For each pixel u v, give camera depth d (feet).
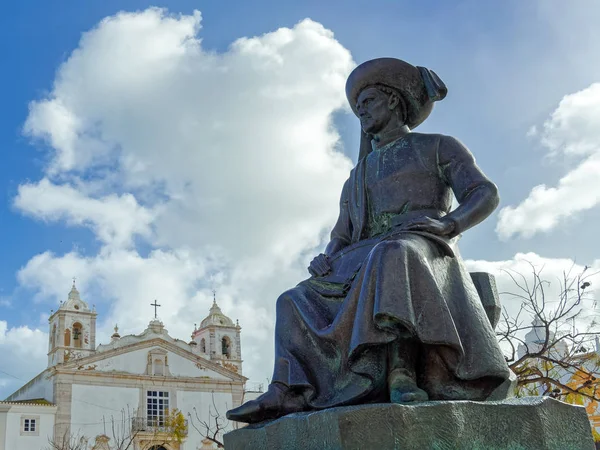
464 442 6.41
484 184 8.52
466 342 7.48
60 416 103.09
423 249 7.68
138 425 107.34
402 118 9.68
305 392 7.80
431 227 7.97
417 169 8.96
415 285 7.19
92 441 103.91
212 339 131.54
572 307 22.52
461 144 9.00
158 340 114.62
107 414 106.83
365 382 7.25
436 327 7.06
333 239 9.88
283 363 8.03
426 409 6.36
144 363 112.57
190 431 111.65
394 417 6.21
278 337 8.26
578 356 22.90
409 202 8.90
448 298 7.73
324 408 7.41
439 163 8.98
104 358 109.81
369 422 6.25
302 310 8.19
